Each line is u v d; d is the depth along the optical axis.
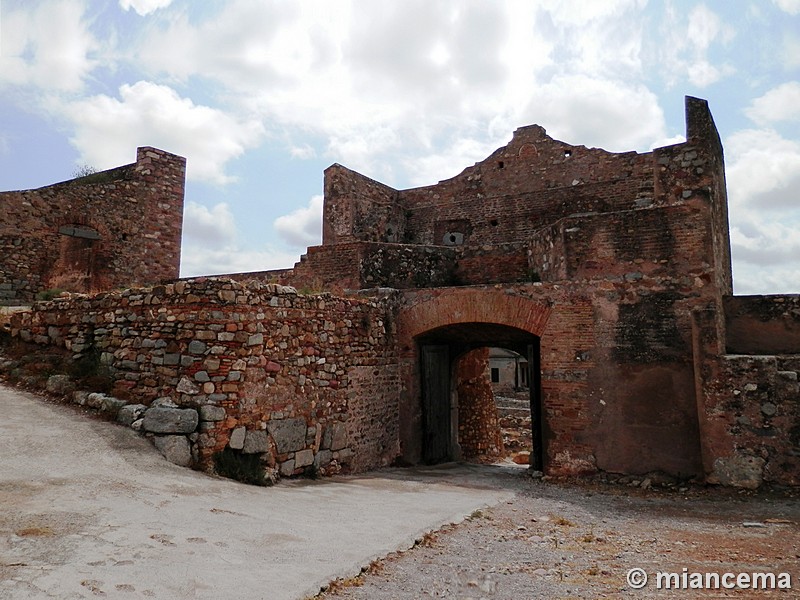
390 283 13.34
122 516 4.73
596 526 6.96
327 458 9.35
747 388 8.95
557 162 19.59
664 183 11.34
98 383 8.02
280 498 6.67
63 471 5.66
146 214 17.30
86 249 15.85
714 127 11.73
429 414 12.33
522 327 10.82
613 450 9.89
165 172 18.05
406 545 5.34
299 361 8.84
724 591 4.51
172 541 4.34
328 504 6.75
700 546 5.97
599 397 10.08
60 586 3.33
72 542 4.01
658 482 9.49
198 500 5.68
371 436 10.84
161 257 17.64
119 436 6.85
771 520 7.21
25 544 3.87
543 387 10.50
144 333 7.89
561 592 4.40
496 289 11.16
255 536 4.83
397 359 12.02
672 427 9.54
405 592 4.18
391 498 7.71
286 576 4.00
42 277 14.65
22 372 8.64
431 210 21.89
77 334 8.80
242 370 7.66
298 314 8.94
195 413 7.11
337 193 19.78
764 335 10.44
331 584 4.08
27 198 14.48
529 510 7.77
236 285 7.80
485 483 9.95
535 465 11.57
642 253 10.09
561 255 10.84
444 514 6.81
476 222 20.86
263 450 7.86
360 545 5.05
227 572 3.91
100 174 16.80
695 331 9.45
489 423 17.72
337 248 13.37
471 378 17.02
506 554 5.47
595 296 10.30
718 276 10.21
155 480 6.02
